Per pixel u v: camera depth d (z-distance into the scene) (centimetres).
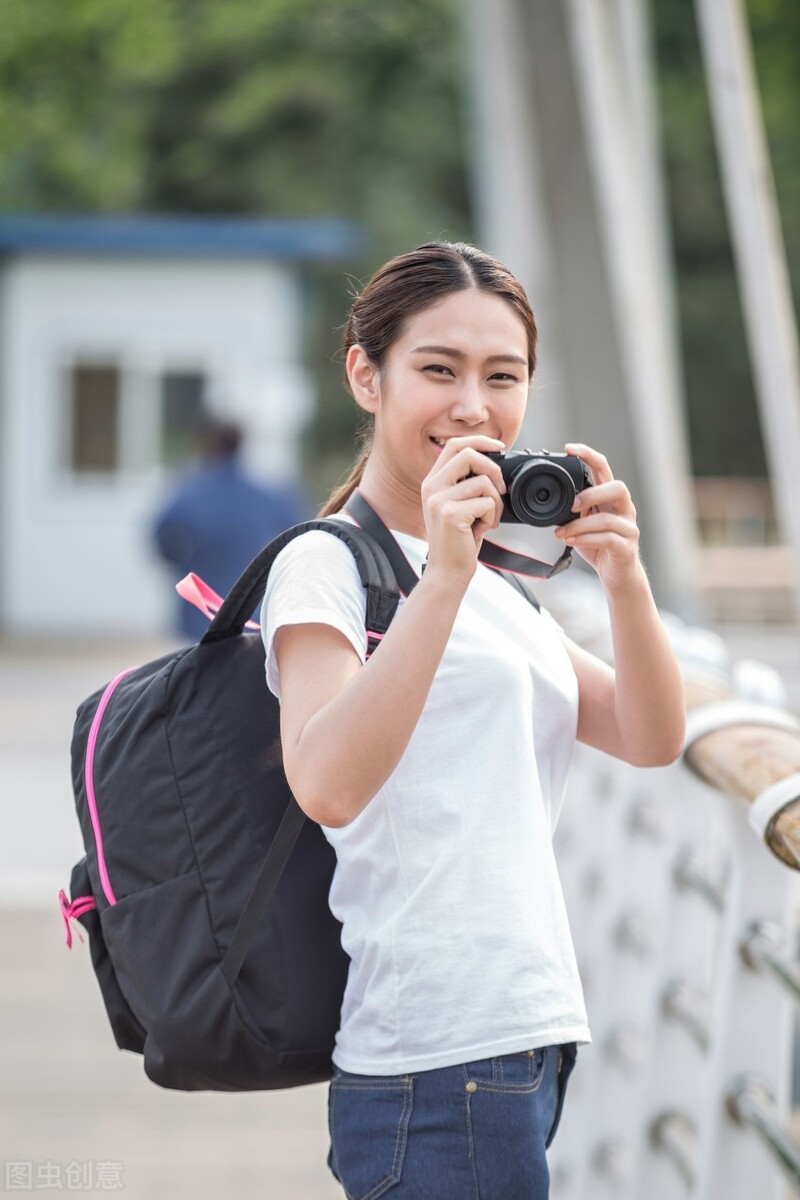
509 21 1084
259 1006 342
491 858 331
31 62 3950
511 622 355
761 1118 386
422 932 328
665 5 3581
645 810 587
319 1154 716
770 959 383
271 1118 762
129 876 349
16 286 2719
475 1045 325
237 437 1363
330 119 4994
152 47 4050
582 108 1059
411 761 334
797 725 422
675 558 995
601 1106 582
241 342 2720
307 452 4931
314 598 326
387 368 346
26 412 2739
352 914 339
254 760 347
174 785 346
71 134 4597
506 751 336
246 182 4994
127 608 2769
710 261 3803
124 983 351
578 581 914
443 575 309
